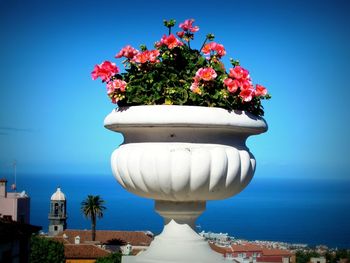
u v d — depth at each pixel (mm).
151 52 2984
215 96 2877
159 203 3037
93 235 55250
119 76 3094
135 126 2834
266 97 3018
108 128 3094
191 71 3066
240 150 2912
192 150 2756
